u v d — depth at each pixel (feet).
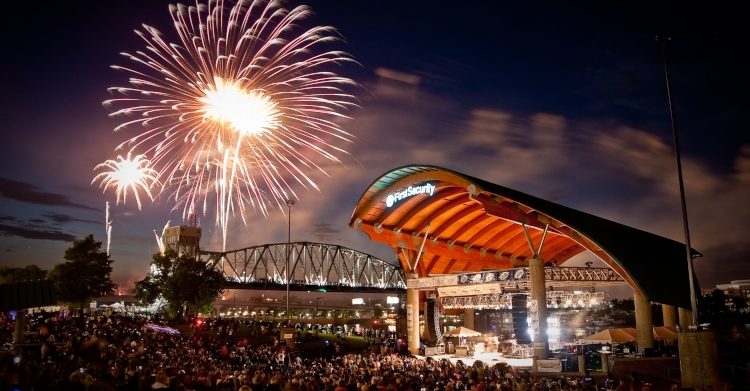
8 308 82.33
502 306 201.05
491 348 199.31
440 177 163.43
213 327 246.27
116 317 223.71
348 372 89.76
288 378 77.10
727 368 109.50
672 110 91.30
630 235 175.83
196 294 301.84
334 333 283.38
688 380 82.64
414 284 193.16
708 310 203.00
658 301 150.82
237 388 67.77
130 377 51.31
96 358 58.80
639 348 151.84
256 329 245.04
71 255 262.47
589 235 150.61
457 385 72.08
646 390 96.27
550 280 172.86
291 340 211.41
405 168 169.99
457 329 201.57
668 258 177.88
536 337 146.10
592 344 174.09
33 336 120.37
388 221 189.16
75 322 165.48
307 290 650.84
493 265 216.33
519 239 209.97
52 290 88.53
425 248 196.95
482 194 155.63
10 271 366.43
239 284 611.06
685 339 83.71
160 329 204.74
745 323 193.88
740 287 547.08
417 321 192.34
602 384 108.58
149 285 313.73
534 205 151.53
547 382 86.43
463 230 199.11
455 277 178.91
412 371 97.71
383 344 206.39
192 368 90.43
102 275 268.00
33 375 46.65
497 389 70.69
